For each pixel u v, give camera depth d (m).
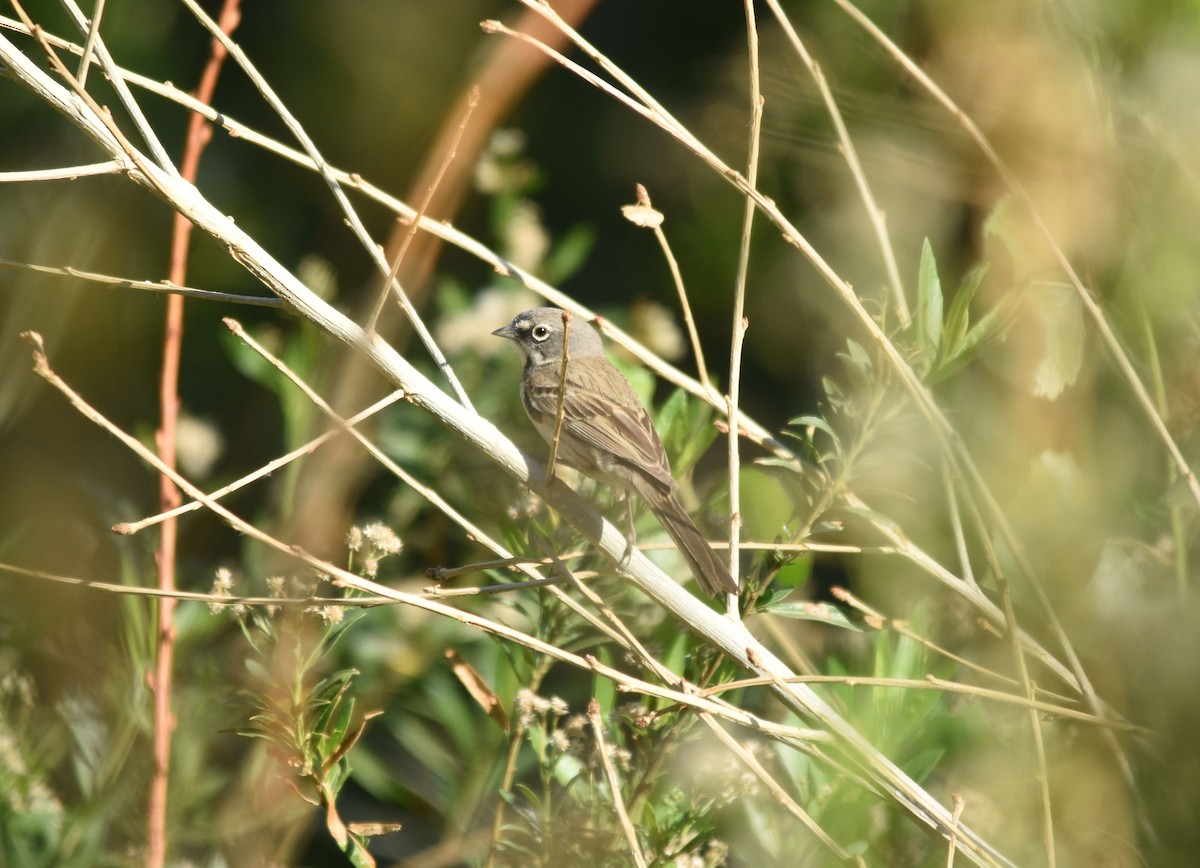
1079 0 8.27
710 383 9.74
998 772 8.52
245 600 7.11
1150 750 7.80
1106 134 8.16
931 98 9.07
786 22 8.93
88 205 13.28
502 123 15.30
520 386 10.88
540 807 8.33
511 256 12.79
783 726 7.43
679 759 9.09
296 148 15.58
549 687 10.52
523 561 7.64
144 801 8.76
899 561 9.16
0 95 13.61
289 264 15.07
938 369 8.52
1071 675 7.96
